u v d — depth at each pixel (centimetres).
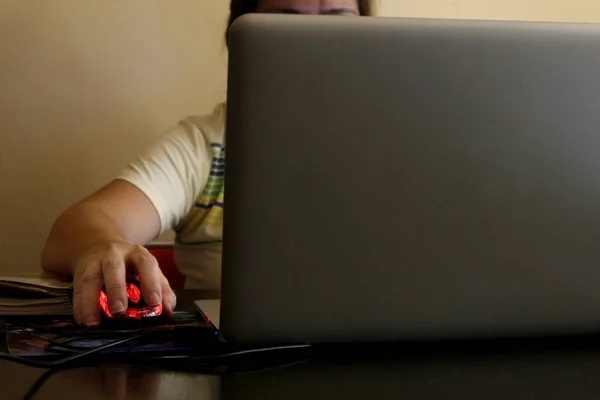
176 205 129
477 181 58
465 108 58
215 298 98
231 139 55
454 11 177
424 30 56
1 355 56
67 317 70
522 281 60
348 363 57
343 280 57
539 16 185
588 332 63
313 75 55
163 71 158
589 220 61
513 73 58
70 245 90
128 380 51
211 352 59
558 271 61
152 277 68
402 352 61
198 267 140
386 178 57
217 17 160
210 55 160
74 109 153
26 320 69
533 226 60
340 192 56
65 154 154
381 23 56
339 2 136
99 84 154
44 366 54
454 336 60
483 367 57
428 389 51
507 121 58
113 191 119
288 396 49
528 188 59
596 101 60
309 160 56
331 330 58
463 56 57
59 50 151
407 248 58
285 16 55
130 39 155
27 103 150
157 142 133
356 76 56
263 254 56
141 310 67
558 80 59
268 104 55
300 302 57
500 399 50
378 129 56
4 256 152
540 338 67
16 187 152
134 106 157
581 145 60
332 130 56
